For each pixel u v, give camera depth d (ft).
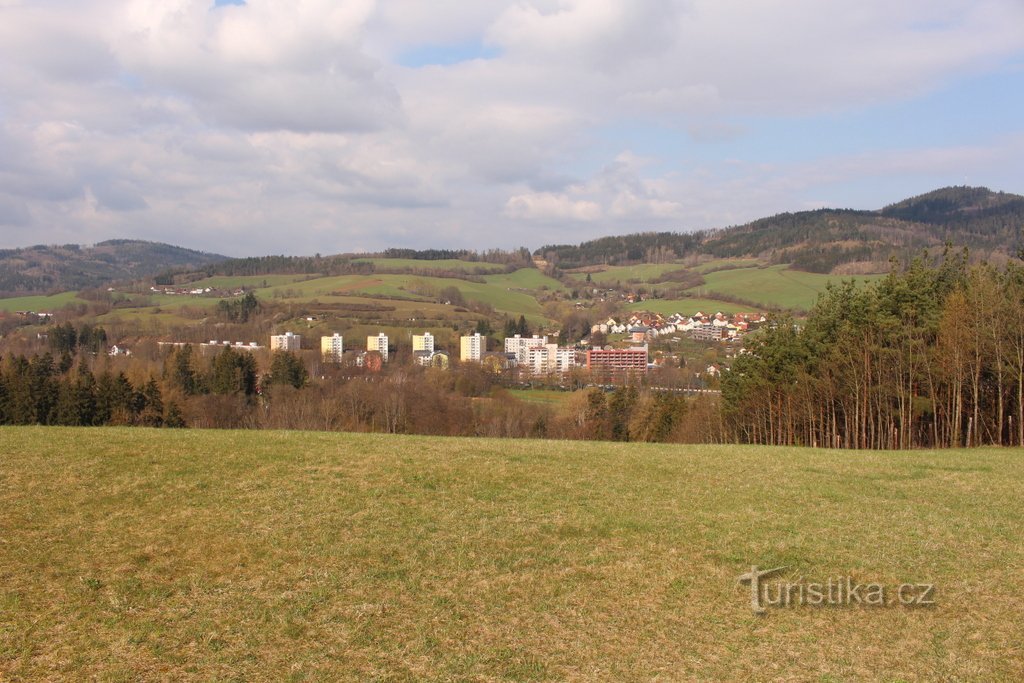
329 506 59.67
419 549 50.70
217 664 33.73
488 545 52.03
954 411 143.02
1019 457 94.27
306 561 47.78
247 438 87.66
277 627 37.96
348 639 36.70
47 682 31.63
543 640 37.06
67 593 41.50
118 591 42.01
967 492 71.00
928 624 39.52
